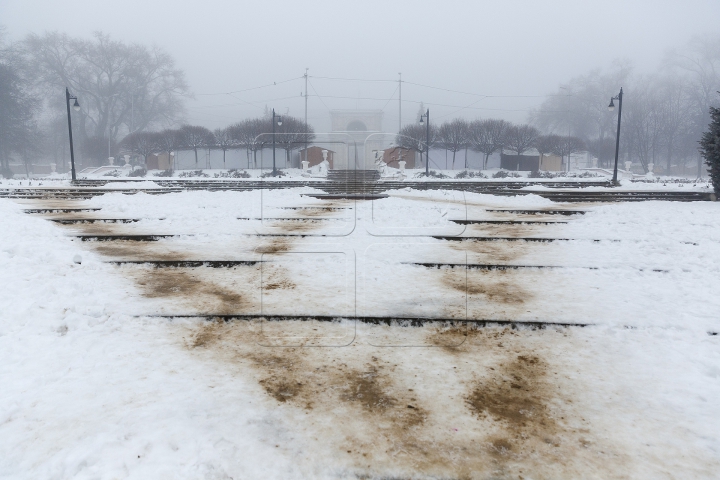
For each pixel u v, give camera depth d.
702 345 3.97
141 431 2.72
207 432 2.72
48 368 3.51
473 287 5.62
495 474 2.40
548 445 2.65
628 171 42.19
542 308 4.83
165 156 43.88
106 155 55.41
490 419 2.91
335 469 2.43
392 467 2.45
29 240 7.59
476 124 42.59
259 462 2.47
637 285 5.67
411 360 3.74
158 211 11.81
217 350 3.88
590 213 12.16
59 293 5.06
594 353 3.87
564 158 48.59
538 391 3.26
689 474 2.42
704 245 7.70
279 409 2.98
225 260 6.73
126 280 5.86
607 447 2.64
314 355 3.81
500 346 4.02
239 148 38.28
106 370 3.49
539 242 8.34
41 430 2.73
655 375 3.49
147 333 4.22
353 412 2.96
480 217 11.51
